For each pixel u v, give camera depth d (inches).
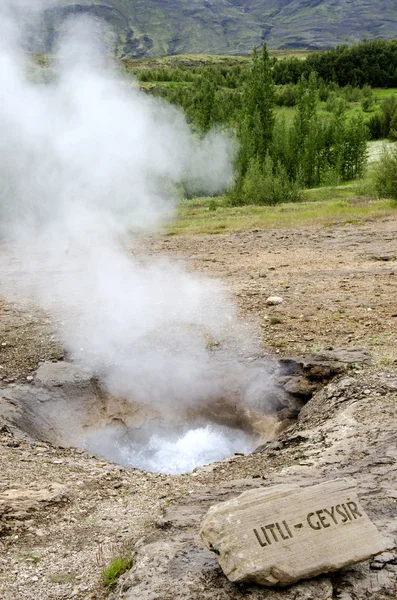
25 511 157.4
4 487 171.8
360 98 3147.1
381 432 191.2
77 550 140.5
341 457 179.2
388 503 140.3
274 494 123.0
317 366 254.1
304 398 250.7
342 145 1413.6
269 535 116.6
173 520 145.9
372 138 2112.5
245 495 123.6
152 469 239.5
